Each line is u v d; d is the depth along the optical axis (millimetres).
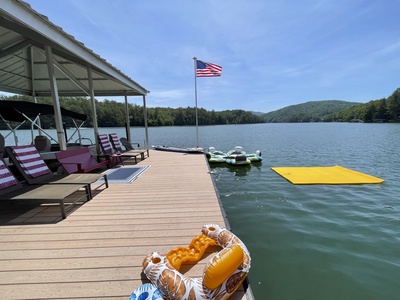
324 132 30219
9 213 2742
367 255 2871
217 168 8695
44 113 5148
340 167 8312
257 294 2209
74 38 3701
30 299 1361
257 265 2678
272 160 10375
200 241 1894
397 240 3219
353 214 4117
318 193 5340
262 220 3924
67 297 1375
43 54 5496
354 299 2148
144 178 4535
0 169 2781
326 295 2199
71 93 8734
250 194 5379
